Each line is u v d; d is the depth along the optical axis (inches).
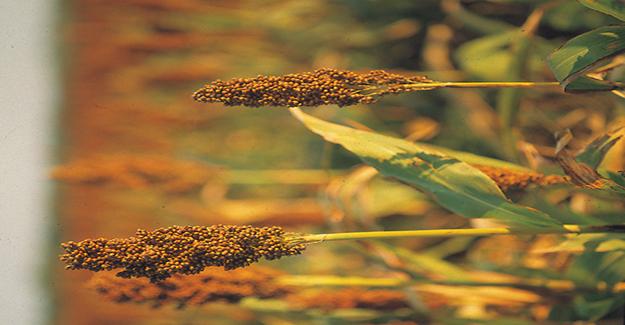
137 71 221.6
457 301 114.7
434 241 140.8
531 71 128.8
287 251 91.3
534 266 117.3
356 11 185.5
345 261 141.3
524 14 140.9
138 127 206.8
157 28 230.5
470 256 128.0
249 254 91.0
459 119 145.7
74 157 209.8
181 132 205.6
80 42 237.9
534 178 105.4
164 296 106.6
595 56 93.4
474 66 142.3
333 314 112.5
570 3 127.2
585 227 98.0
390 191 145.5
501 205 99.0
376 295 112.7
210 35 218.1
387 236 94.2
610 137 100.0
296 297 111.4
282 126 198.4
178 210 170.6
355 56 183.8
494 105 141.7
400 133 157.6
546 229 97.4
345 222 125.8
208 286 107.6
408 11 176.2
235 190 186.7
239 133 201.2
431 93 155.6
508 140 119.5
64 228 199.0
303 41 203.6
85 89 228.1
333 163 167.0
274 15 208.5
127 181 154.8
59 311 179.6
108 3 237.5
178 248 90.4
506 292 113.8
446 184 99.7
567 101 130.1
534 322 111.4
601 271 108.3
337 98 90.9
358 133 102.1
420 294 115.0
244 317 131.1
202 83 213.0
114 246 90.1
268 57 210.4
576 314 110.3
